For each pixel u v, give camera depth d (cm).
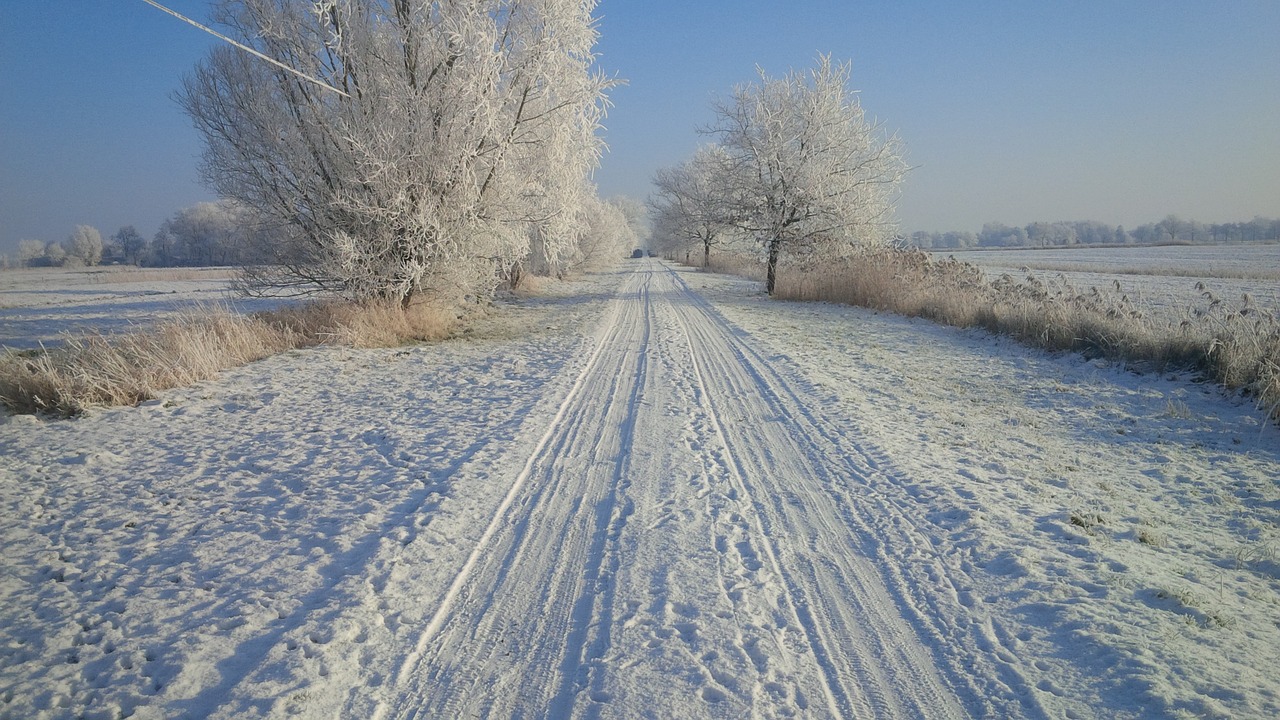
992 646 371
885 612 408
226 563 463
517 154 1599
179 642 371
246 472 646
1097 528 520
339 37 1325
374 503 566
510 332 1736
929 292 1988
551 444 748
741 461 695
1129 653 355
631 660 355
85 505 566
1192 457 701
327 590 429
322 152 1438
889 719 315
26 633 380
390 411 888
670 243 7562
